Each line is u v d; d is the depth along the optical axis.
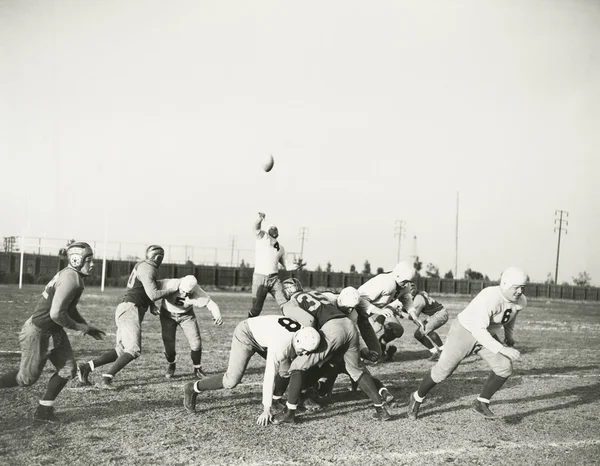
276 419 6.35
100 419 6.32
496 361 6.56
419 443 5.86
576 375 9.87
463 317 6.54
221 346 11.94
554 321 23.12
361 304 8.14
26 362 5.98
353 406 7.23
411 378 9.05
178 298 8.26
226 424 6.28
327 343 6.33
